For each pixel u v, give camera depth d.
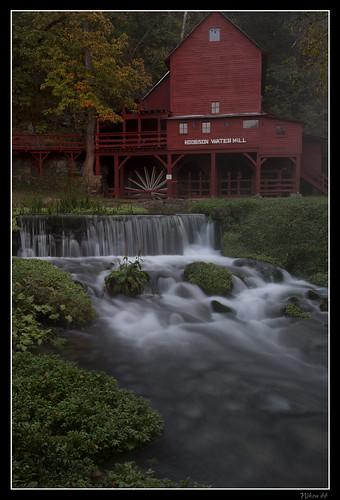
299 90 42.16
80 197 26.89
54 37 30.08
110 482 4.63
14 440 5.04
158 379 7.46
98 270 13.11
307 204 18.94
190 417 6.32
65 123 35.56
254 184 32.28
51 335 8.87
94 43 28.80
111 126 35.22
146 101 34.94
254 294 13.29
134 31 43.62
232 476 5.05
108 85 31.00
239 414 6.43
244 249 18.08
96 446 5.18
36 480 4.61
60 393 6.30
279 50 45.25
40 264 12.05
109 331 9.57
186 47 31.48
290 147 30.23
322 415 6.44
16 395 5.95
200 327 10.27
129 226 17.80
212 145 30.97
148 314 10.67
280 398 6.95
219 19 30.75
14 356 7.31
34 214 17.47
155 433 5.88
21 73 32.25
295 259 16.78
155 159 36.62
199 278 12.98
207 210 19.75
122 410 6.11
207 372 7.86
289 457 5.43
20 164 31.80
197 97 31.50
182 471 5.13
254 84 30.56
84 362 7.93
